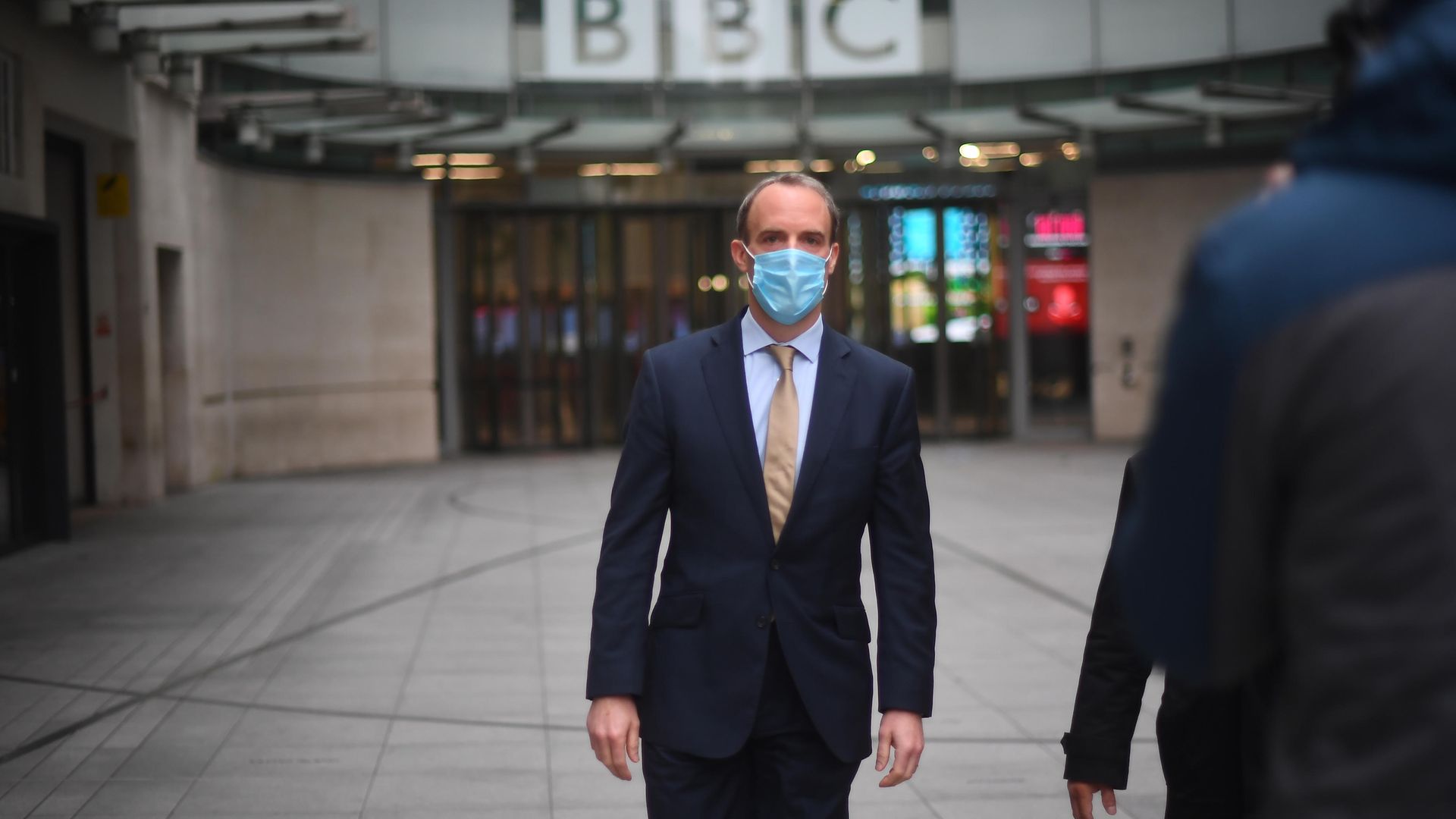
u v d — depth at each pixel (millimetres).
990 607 8984
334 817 4840
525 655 7641
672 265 22719
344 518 13914
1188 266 1222
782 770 2812
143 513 14258
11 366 11523
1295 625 1115
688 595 2783
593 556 11414
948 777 5336
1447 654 1004
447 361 22141
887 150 22016
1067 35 21078
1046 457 20281
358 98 15164
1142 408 22219
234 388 18062
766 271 2732
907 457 2869
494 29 20781
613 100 21516
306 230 19391
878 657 2852
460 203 22094
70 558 11180
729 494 2771
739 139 20953
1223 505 1174
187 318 16234
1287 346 1112
